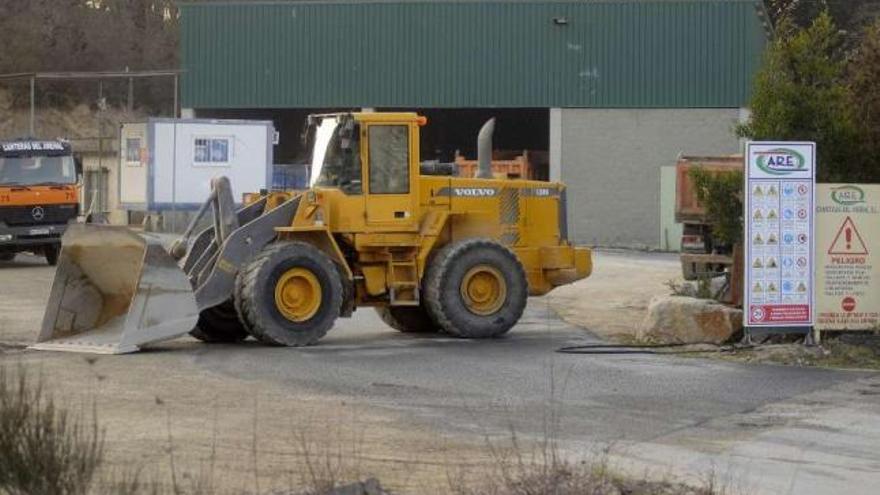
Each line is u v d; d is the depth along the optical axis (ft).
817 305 63.41
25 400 31.58
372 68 173.88
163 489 31.04
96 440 30.07
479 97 173.58
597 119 172.65
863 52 71.31
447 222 69.56
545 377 55.06
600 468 36.27
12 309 82.69
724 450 40.88
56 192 121.60
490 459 37.52
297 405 46.78
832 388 53.42
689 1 170.09
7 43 237.86
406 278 67.36
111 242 61.21
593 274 112.78
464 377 54.65
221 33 175.22
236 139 160.56
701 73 170.50
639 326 71.36
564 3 172.04
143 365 56.18
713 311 65.67
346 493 32.09
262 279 62.34
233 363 57.47
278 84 174.81
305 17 174.40
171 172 158.61
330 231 65.82
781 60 72.54
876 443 42.45
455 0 172.65
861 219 63.46
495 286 68.49
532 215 71.97
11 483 28.07
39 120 235.81
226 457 36.76
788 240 62.95
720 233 71.77
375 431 42.01
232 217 64.85
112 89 248.11
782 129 71.46
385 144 66.80
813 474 37.68
